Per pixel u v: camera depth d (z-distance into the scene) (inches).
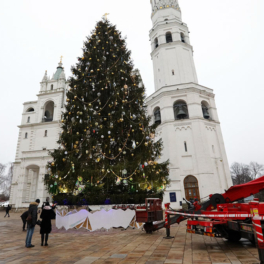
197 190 981.8
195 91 1151.6
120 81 604.1
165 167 551.5
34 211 307.9
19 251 272.7
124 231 417.4
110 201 512.1
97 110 590.6
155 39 1441.9
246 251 240.1
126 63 650.8
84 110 534.9
